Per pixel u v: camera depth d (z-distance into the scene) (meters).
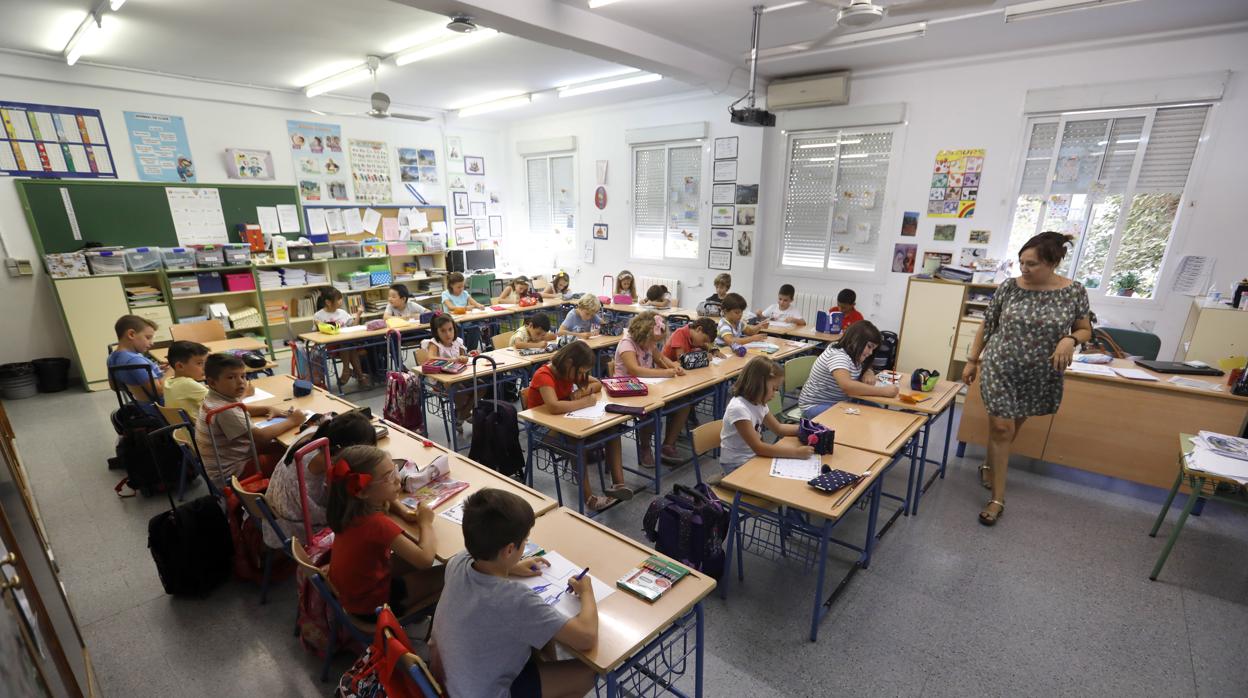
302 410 2.94
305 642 2.09
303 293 7.04
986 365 3.03
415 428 3.84
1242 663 2.09
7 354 5.23
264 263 6.36
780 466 2.36
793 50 4.63
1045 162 4.73
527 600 1.28
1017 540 2.89
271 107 6.49
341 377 5.50
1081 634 2.23
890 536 2.93
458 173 8.56
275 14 3.92
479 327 6.11
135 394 3.50
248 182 6.45
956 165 5.11
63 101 5.20
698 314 6.04
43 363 5.24
